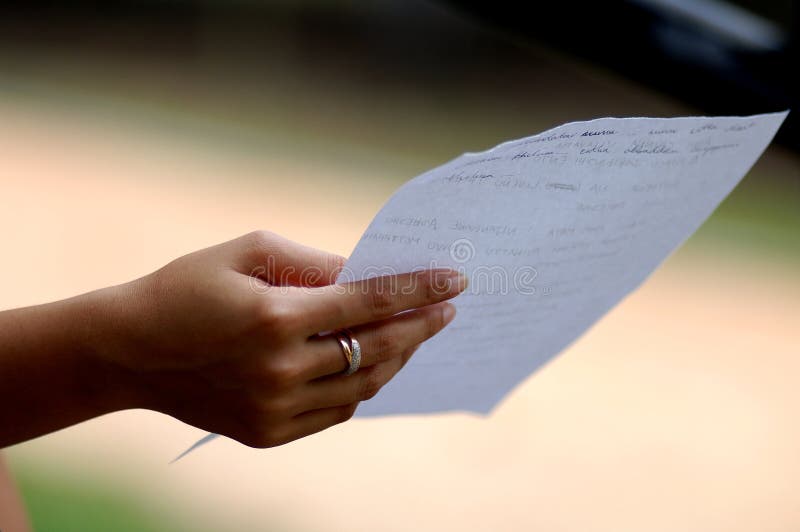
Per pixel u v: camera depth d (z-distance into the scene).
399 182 5.43
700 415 3.23
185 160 5.44
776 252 4.70
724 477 2.88
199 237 4.32
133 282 1.29
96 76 7.11
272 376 1.27
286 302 1.26
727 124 1.29
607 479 2.86
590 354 3.64
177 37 8.54
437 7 10.30
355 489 2.72
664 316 3.94
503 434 3.09
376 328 1.29
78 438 2.83
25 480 2.56
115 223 4.42
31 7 9.05
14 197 4.63
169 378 1.29
